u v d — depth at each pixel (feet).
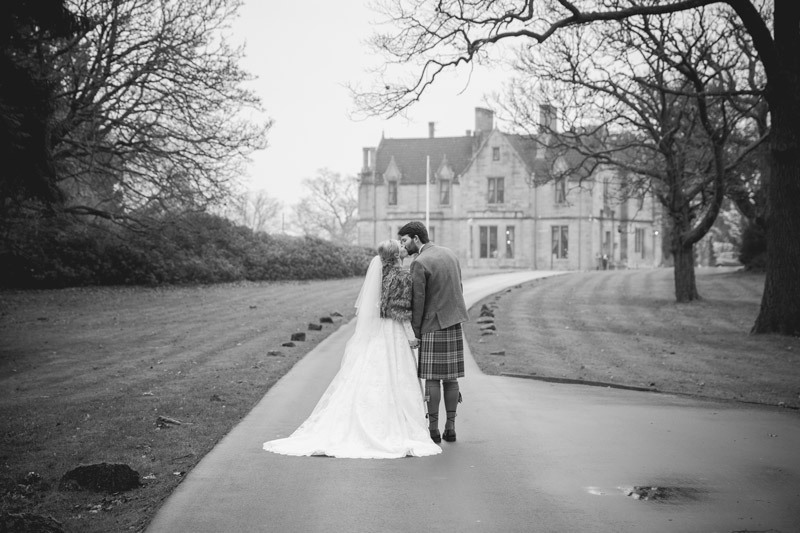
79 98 81.25
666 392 42.01
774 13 61.82
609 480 23.89
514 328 72.90
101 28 81.25
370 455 26.81
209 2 86.84
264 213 391.86
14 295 97.50
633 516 20.44
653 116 89.97
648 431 31.22
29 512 20.33
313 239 152.97
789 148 63.16
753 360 54.54
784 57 61.26
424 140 258.37
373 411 27.99
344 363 29.27
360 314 29.30
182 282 118.73
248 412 35.04
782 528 19.57
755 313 86.99
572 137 94.32
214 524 19.88
